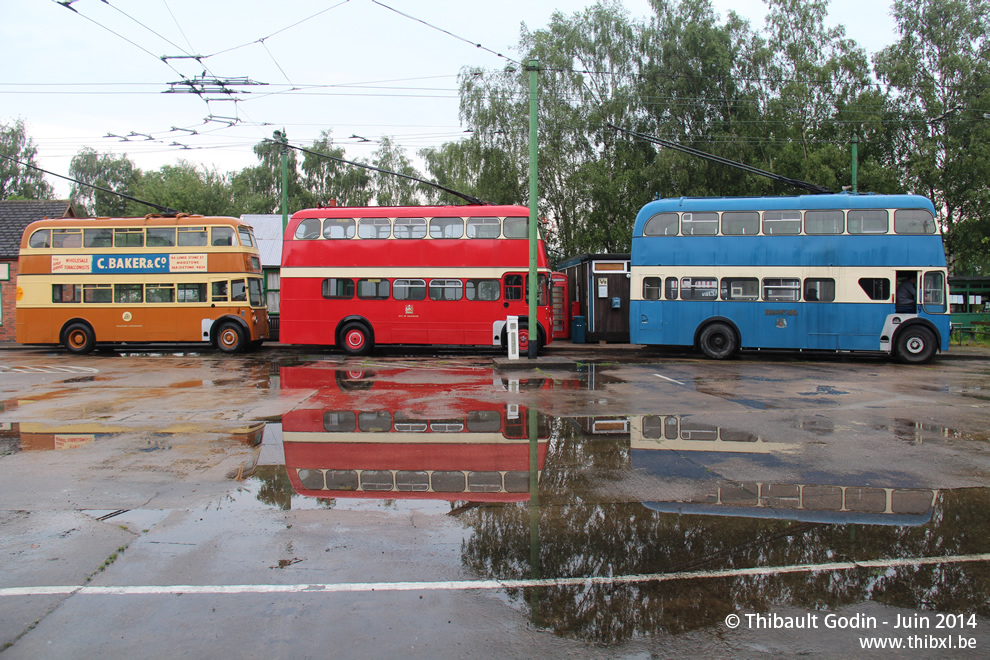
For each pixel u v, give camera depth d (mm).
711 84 32062
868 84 32469
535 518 4723
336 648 2938
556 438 7512
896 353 17844
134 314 21172
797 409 9656
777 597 3469
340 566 3852
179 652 2902
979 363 17859
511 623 3178
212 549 4113
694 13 32531
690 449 6965
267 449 6895
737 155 31594
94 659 2844
